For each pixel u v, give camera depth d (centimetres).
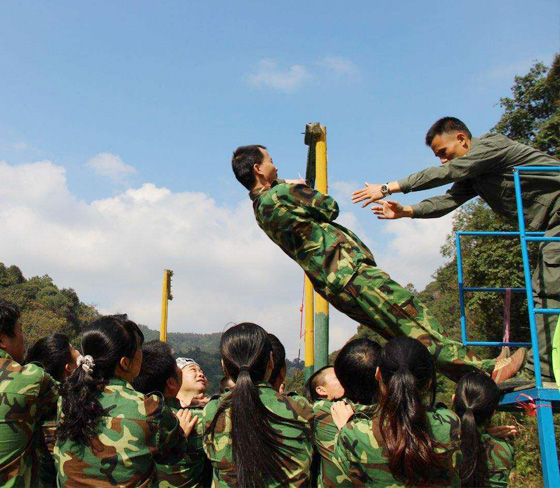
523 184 460
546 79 1855
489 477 371
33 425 353
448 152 472
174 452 341
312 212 420
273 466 300
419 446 279
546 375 434
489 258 1769
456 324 2986
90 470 304
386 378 305
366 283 398
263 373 331
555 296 443
